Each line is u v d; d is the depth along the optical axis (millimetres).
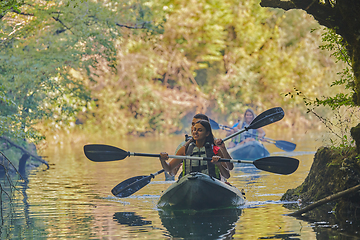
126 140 49781
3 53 22031
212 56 61125
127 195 14977
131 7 26234
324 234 10109
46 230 11102
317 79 56875
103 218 12359
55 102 23906
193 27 58844
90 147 14609
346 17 11344
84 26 22953
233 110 58500
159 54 57094
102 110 54750
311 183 14258
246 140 28125
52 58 22719
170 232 10625
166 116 58500
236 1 60469
